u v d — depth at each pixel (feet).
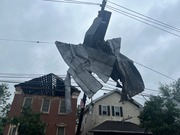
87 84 13.48
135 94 14.99
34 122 50.93
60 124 64.95
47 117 65.72
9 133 61.26
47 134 62.69
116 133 63.82
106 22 16.66
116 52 16.10
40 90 68.44
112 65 14.93
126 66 15.75
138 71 16.26
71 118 66.49
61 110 67.97
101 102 78.02
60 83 65.82
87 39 15.74
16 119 50.67
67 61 14.29
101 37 16.29
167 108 46.29
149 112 45.88
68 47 15.08
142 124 46.78
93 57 14.94
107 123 68.90
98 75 14.17
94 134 63.36
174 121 44.34
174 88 98.07
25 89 68.54
